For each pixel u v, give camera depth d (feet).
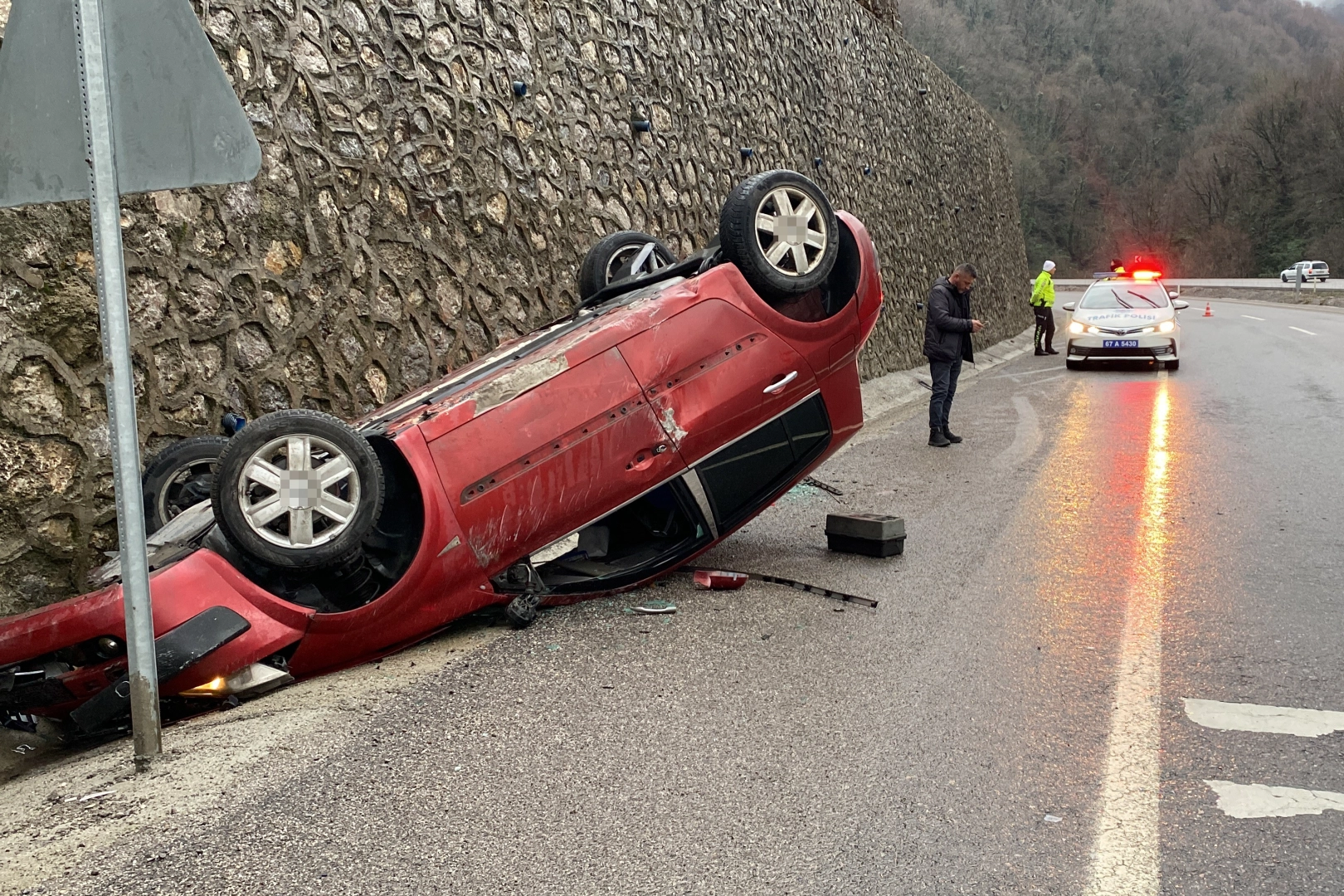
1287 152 265.54
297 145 21.75
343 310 22.45
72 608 12.52
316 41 22.56
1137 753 10.97
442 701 12.95
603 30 33.99
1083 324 57.88
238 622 13.15
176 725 12.89
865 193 59.31
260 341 20.45
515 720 12.26
